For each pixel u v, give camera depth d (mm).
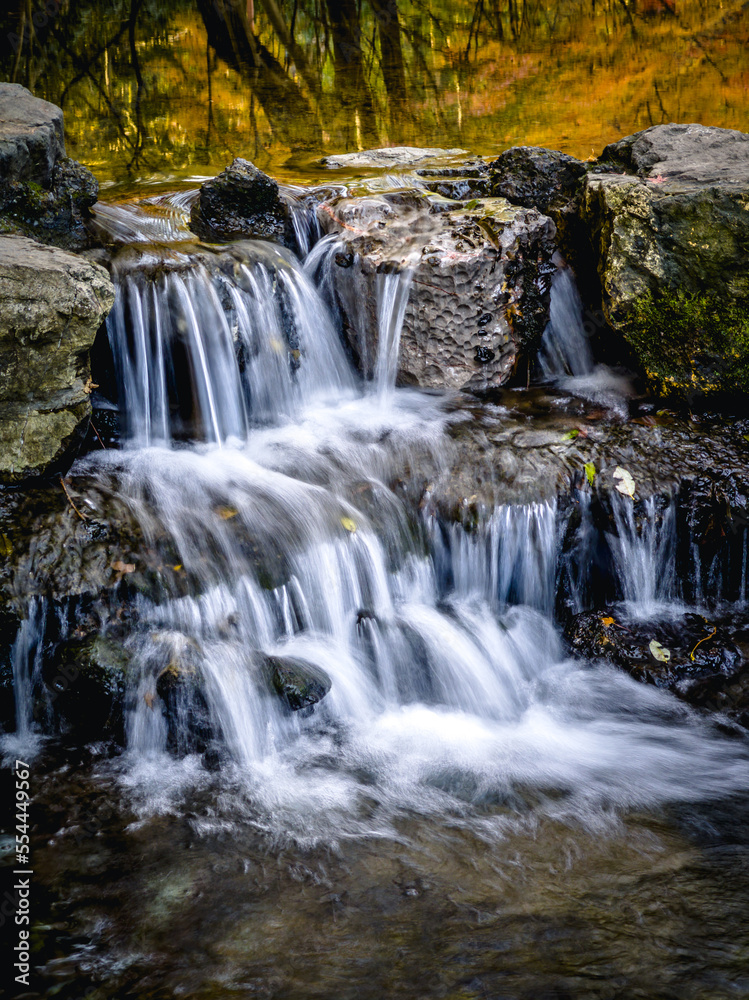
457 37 12594
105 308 4117
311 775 3447
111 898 2764
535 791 3352
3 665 3652
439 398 5441
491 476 4668
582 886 2803
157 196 6461
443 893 2775
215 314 4973
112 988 2404
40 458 4055
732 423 5148
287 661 3820
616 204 5328
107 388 4891
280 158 8805
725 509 4699
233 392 5055
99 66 11148
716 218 4992
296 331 5414
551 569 4625
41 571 3758
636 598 4738
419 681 4051
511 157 6312
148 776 3416
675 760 3564
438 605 4477
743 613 4680
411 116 10797
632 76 11906
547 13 12609
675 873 2859
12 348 3846
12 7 10039
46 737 3654
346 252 5531
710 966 2438
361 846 3018
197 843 3035
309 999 2346
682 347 5234
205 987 2402
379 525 4445
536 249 5551
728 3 12383
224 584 3980
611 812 3215
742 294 5027
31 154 4781
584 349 6004
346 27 11570
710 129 5793
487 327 5402
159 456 4695
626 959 2471
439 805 3264
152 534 4035
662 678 4082
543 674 4246
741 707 3914
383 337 5535
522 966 2449
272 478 4586
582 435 4961
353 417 5273
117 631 3748
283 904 2732
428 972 2434
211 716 3559
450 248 5332
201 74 11297
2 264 3807
